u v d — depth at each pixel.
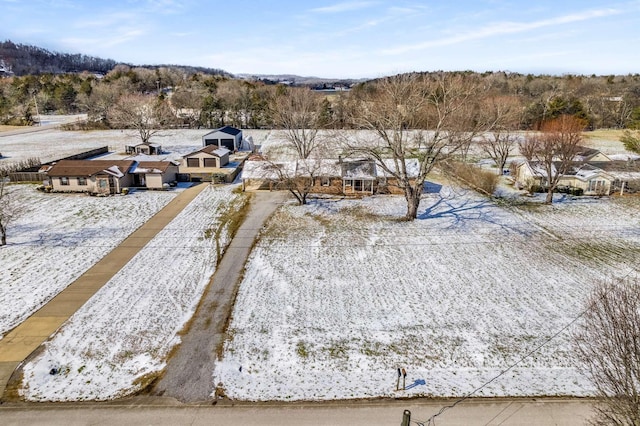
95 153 57.69
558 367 15.40
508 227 30.33
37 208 33.94
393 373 15.13
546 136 41.72
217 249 26.06
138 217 32.03
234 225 30.45
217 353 16.14
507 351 16.33
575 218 32.62
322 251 25.86
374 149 35.34
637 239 27.95
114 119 81.69
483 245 26.84
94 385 14.34
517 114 51.84
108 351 16.11
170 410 13.27
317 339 17.11
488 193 40.03
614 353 11.06
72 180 38.47
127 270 22.94
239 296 20.41
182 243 26.94
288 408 13.41
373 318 18.62
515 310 19.20
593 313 17.17
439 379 14.83
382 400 13.79
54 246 26.12
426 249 26.20
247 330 17.66
